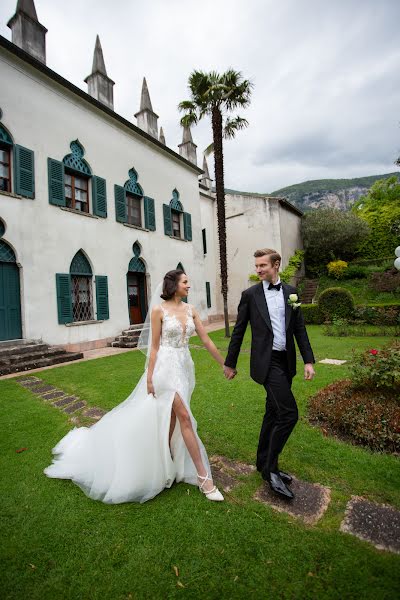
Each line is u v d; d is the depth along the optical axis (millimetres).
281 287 2506
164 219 13672
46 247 8789
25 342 8117
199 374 5910
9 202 8000
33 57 8430
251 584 1556
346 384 4113
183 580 1600
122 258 11383
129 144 12000
